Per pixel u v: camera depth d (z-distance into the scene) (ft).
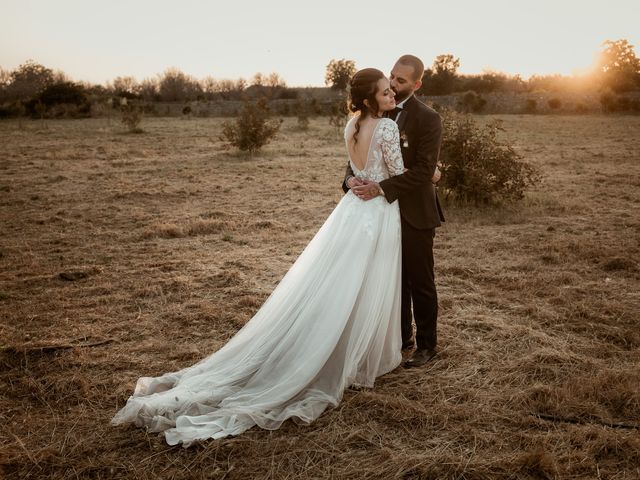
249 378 10.37
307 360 10.09
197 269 18.90
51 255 20.94
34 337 13.47
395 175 10.84
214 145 61.57
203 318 14.55
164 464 8.58
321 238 11.03
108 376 11.55
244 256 20.48
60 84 135.64
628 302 15.12
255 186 35.94
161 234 23.81
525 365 11.56
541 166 42.39
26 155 52.34
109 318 14.70
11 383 11.26
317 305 10.41
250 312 14.89
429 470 8.26
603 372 10.93
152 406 9.63
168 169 43.45
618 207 27.71
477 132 28.43
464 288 16.70
